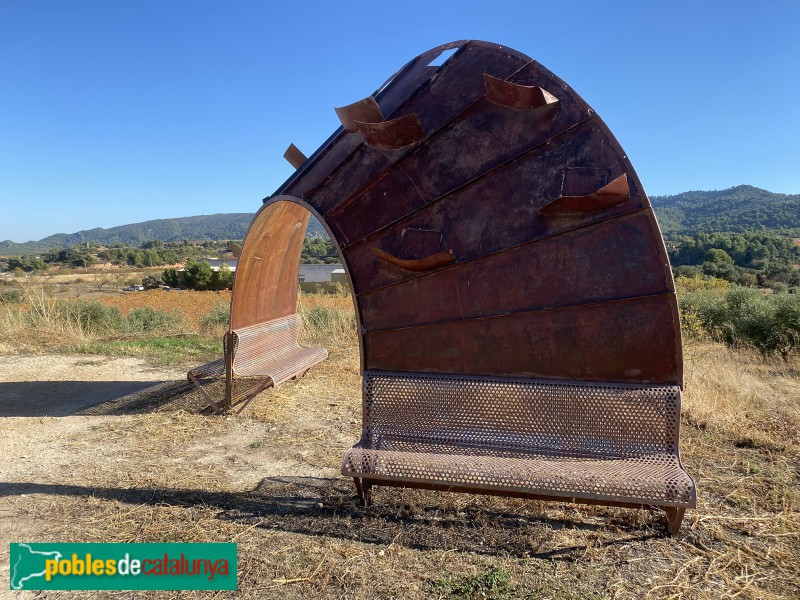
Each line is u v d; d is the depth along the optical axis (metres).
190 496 3.93
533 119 3.53
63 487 4.11
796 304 10.41
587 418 3.51
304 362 6.83
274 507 3.73
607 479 3.03
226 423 5.65
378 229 3.96
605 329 3.46
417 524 3.44
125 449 4.96
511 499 3.75
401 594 2.69
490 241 3.65
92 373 8.22
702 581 2.79
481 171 3.66
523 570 2.90
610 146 3.35
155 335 11.98
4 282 16.75
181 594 2.74
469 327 3.77
